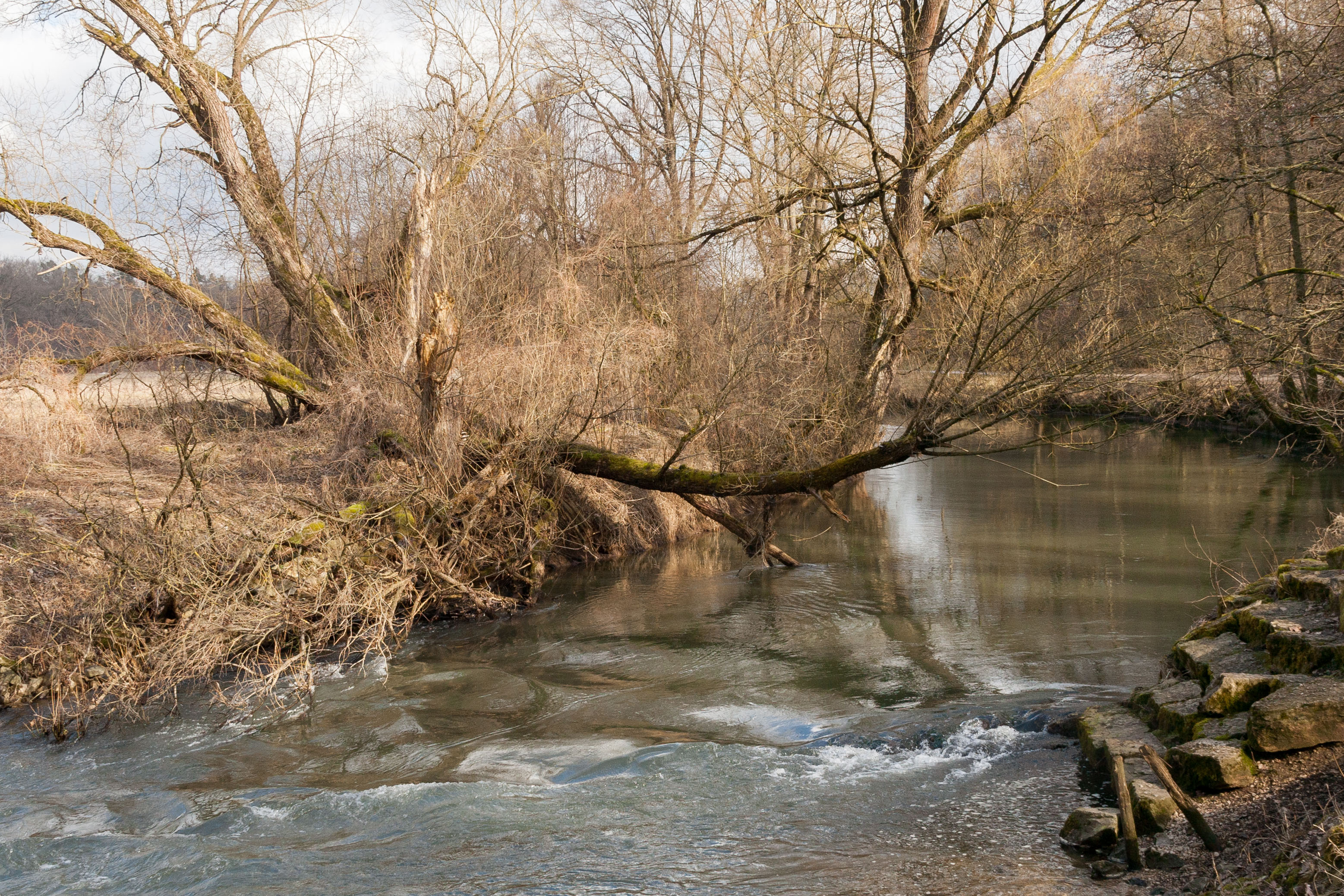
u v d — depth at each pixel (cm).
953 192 1603
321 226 1770
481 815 605
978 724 732
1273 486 1841
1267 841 458
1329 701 532
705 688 878
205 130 1650
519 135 1992
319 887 507
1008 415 1058
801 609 1151
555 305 1364
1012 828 551
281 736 780
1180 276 1549
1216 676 648
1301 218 1852
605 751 724
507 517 1220
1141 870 471
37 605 880
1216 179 1480
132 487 1083
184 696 877
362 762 721
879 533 1608
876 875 496
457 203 1573
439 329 1150
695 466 1526
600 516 1484
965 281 1316
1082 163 1505
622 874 512
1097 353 1048
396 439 1221
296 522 996
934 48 1371
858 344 1568
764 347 1421
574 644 1036
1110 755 615
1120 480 2017
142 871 538
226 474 1230
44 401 1334
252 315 1833
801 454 1416
